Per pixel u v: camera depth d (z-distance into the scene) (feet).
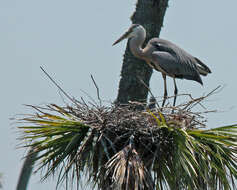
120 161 37.55
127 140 39.68
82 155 40.34
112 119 39.63
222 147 40.68
